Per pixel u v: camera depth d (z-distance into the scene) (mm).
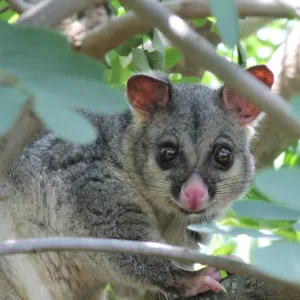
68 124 3584
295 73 10938
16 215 9578
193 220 10297
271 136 10898
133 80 10000
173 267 9289
